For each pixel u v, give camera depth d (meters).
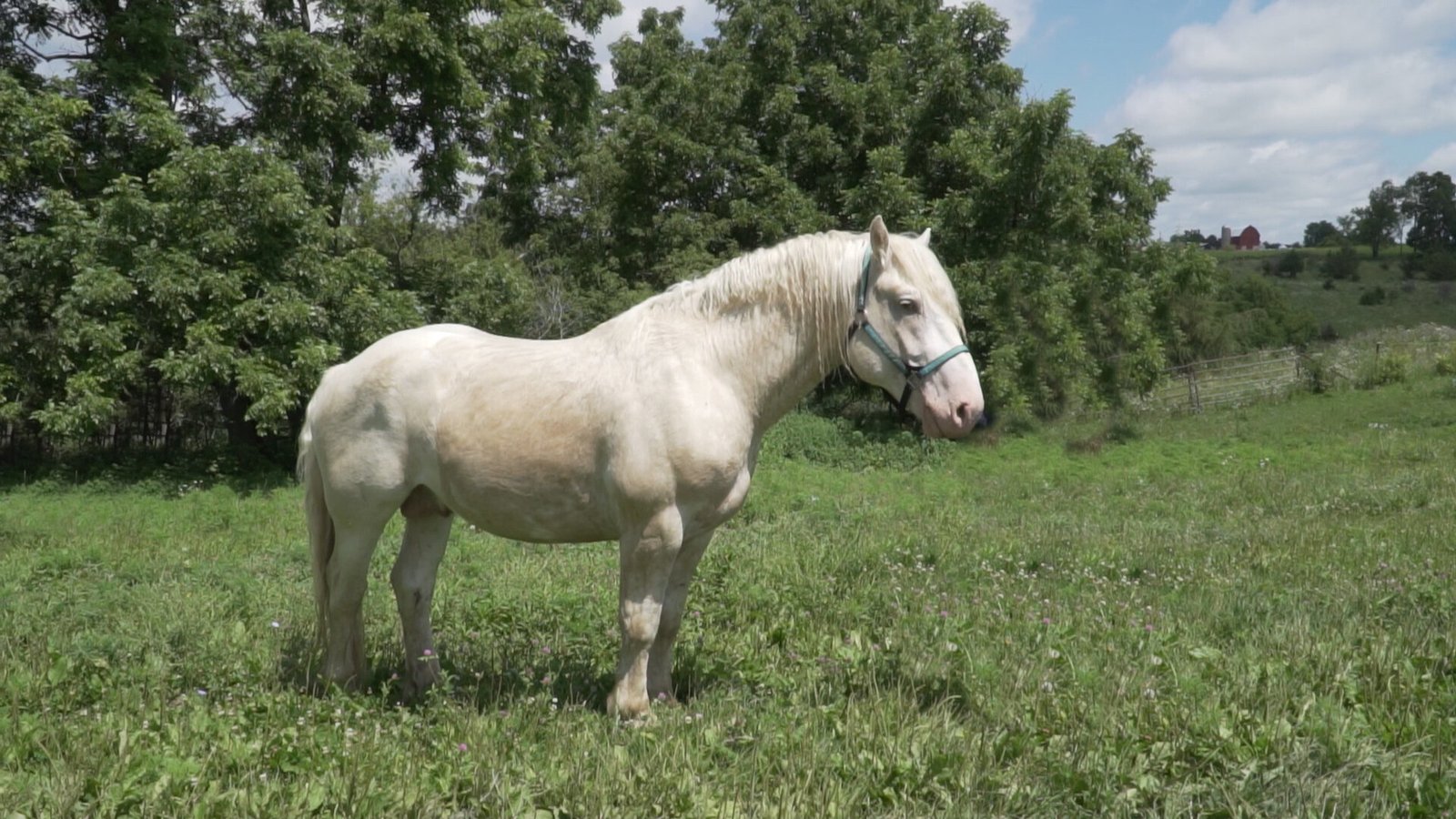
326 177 15.36
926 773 3.47
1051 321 19.92
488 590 6.40
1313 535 8.54
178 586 6.46
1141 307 22.03
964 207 20.44
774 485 12.83
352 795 3.15
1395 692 4.24
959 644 4.89
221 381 13.77
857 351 4.10
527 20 16.98
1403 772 3.52
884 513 10.89
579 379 4.05
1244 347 35.53
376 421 4.26
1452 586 6.25
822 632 5.30
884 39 23.67
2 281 13.53
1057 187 20.47
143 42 14.09
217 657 4.80
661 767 3.47
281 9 15.52
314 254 14.20
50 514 10.90
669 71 24.19
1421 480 12.23
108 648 4.78
